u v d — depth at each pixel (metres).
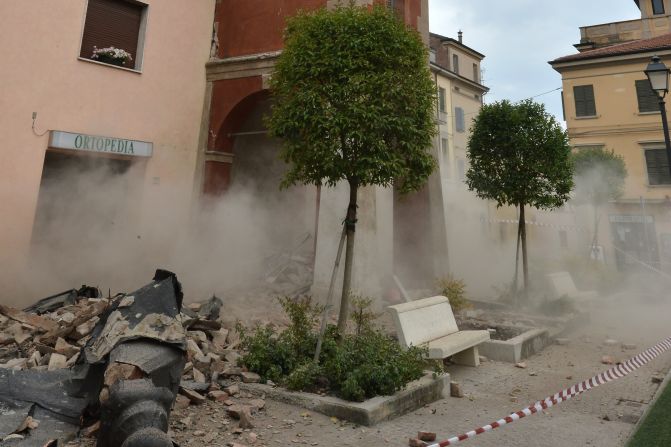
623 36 27.92
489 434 4.20
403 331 5.79
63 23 10.33
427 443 3.91
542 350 7.67
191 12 12.85
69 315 6.73
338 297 9.65
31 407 3.89
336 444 3.91
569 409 4.91
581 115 25.03
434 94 5.75
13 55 9.59
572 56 25.56
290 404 4.77
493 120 10.24
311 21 5.56
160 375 3.96
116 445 3.25
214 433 3.99
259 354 5.44
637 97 23.91
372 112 5.11
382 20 5.49
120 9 11.50
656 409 4.76
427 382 5.18
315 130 5.21
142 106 11.61
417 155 5.52
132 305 4.47
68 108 10.30
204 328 6.51
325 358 5.35
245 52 12.75
